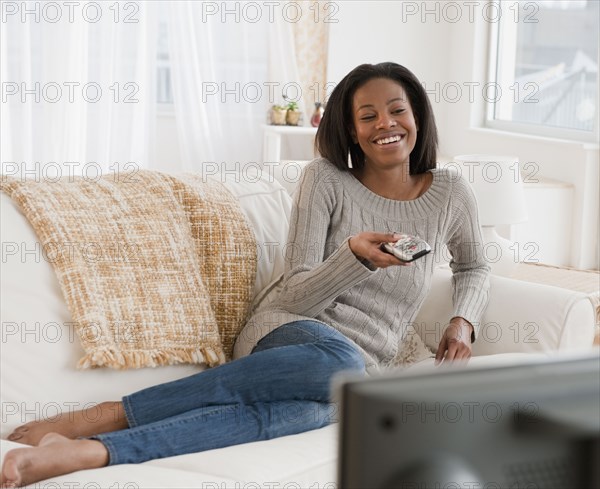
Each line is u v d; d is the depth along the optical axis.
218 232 1.95
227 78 4.94
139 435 1.47
